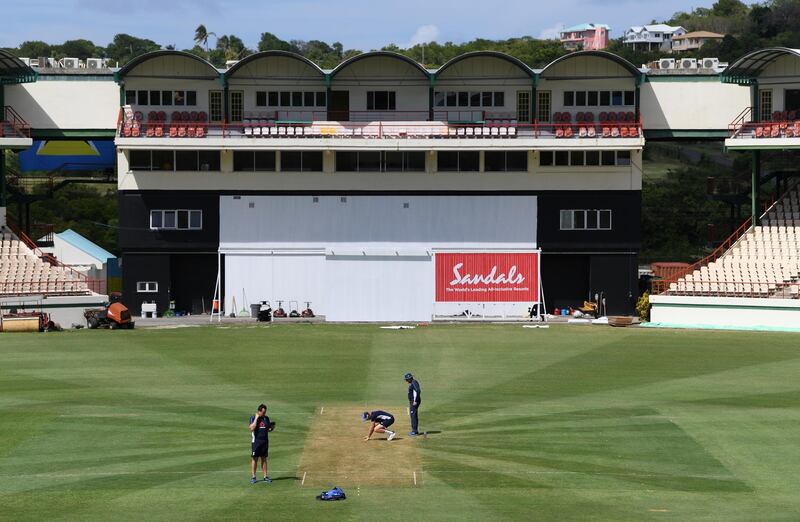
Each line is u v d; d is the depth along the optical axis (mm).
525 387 58031
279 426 48469
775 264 86062
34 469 41625
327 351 70062
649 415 50906
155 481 40000
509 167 91062
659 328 82500
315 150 90125
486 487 39625
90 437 46281
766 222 91188
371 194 90688
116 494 38281
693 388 57781
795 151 99438
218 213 90750
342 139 89375
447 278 87125
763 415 51031
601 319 86250
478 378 60688
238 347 71500
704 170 165125
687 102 94438
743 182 100125
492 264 87250
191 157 90688
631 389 57500
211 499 37719
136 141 88875
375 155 90812
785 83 91375
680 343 74062
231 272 90000
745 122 94125
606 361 66500
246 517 35625
